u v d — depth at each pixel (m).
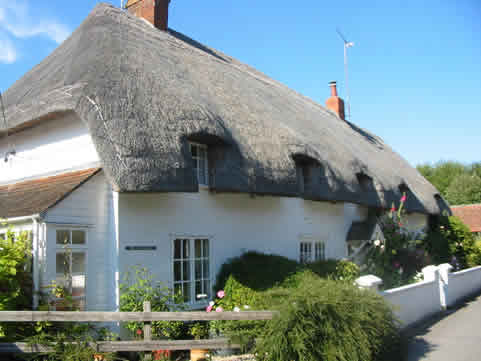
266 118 11.76
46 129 9.84
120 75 8.50
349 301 6.35
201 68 12.54
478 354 7.46
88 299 7.72
